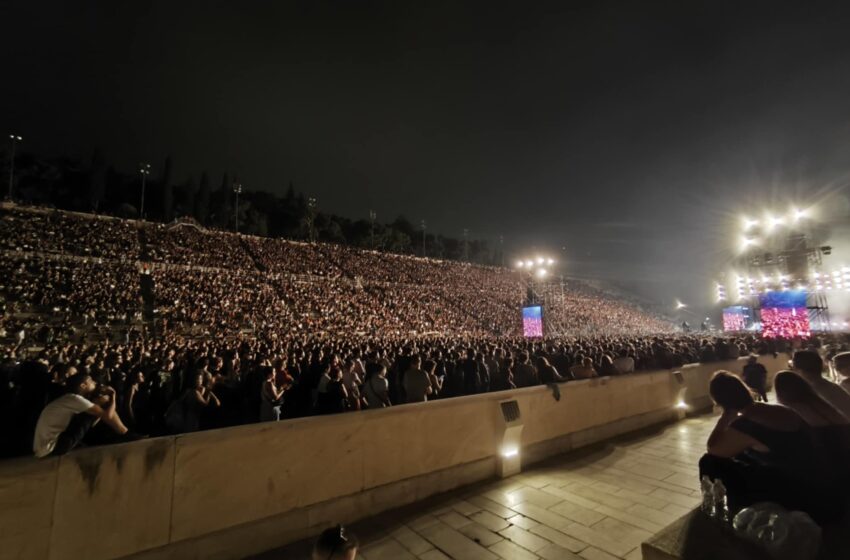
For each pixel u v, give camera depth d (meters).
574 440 7.86
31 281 30.88
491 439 6.60
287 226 87.62
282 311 38.06
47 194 74.12
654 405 9.85
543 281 76.69
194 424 6.38
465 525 5.01
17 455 3.74
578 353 12.16
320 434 5.00
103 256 38.34
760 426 3.09
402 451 5.63
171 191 77.50
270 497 4.57
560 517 5.17
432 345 18.55
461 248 125.62
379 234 99.25
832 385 4.25
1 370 4.39
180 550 4.00
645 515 5.19
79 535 3.54
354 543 2.75
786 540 2.52
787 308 26.58
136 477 3.86
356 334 38.06
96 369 8.45
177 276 38.72
